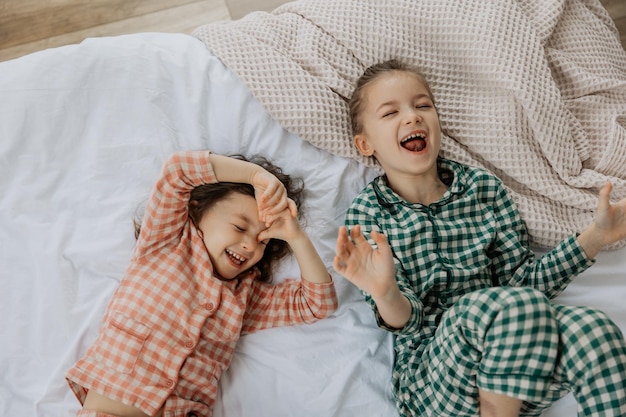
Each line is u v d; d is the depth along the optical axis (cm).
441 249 112
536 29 128
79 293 111
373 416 107
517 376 85
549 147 120
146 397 100
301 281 111
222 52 124
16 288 109
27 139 115
